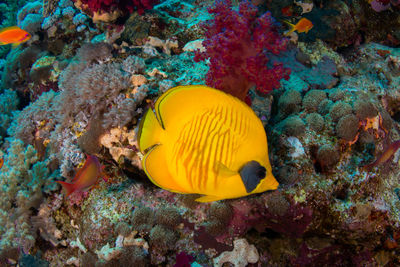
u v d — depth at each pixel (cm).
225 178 67
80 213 131
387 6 199
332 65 174
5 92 247
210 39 112
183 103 67
